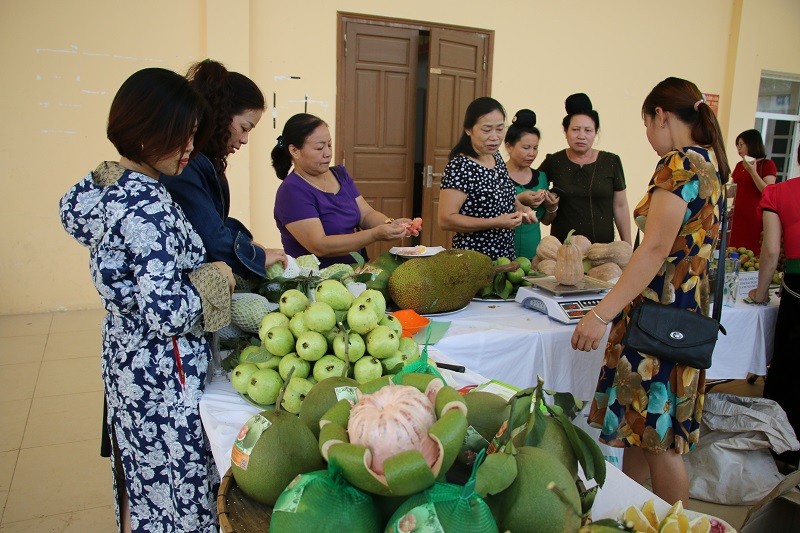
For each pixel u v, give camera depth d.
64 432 2.69
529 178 3.11
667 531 0.84
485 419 0.93
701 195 1.53
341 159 5.04
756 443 2.22
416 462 0.68
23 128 4.12
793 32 6.72
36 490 2.25
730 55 6.54
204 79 1.60
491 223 2.50
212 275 1.26
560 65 5.72
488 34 5.34
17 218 4.23
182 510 1.35
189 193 1.42
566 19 5.64
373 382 0.93
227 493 0.89
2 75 4.01
